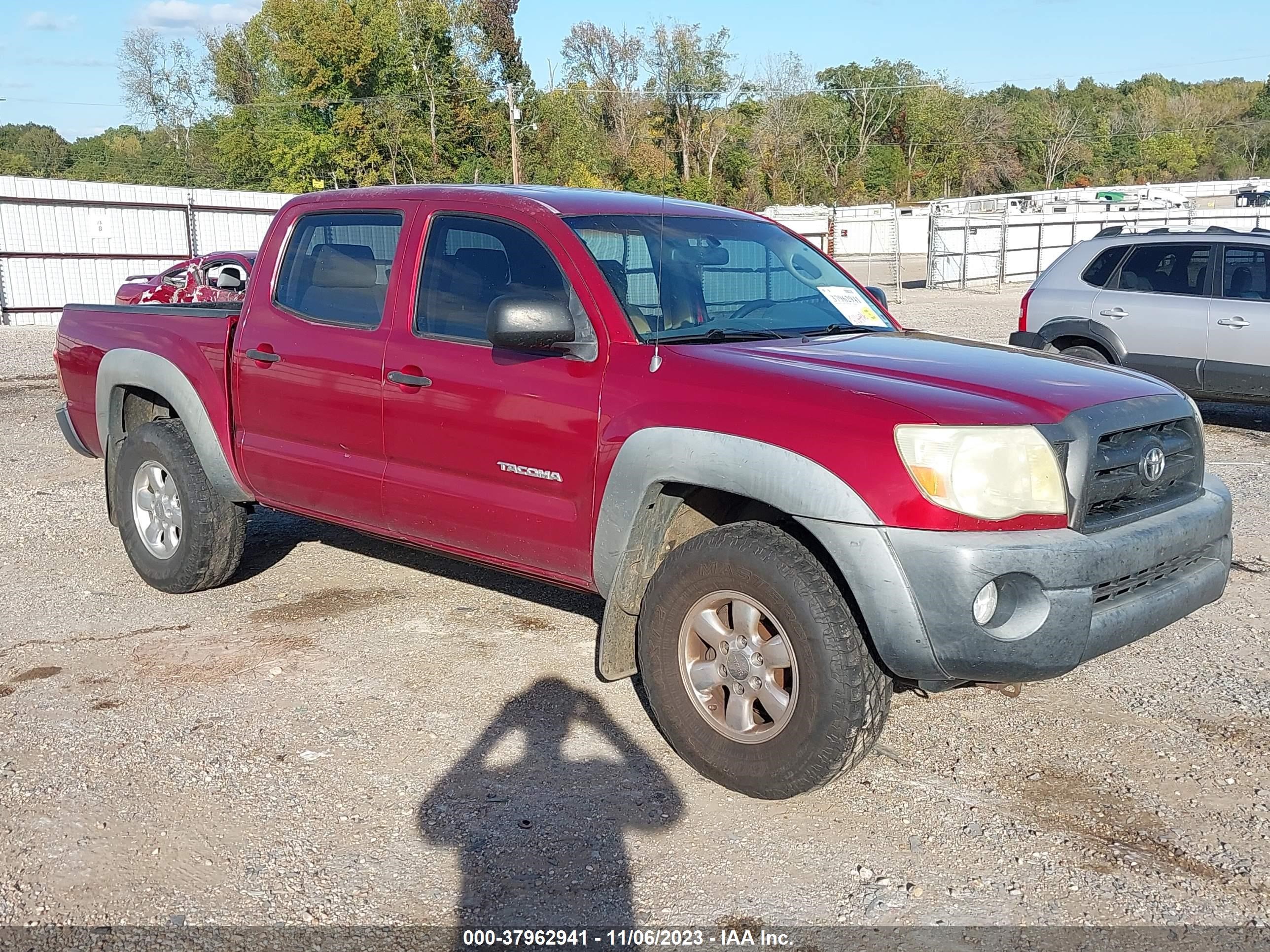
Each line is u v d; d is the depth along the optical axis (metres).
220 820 3.44
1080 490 3.29
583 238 4.07
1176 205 48.03
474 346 4.21
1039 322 10.41
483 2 72.12
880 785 3.69
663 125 82.88
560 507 3.97
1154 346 9.73
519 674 4.59
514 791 3.63
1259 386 9.22
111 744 3.94
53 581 5.83
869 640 3.37
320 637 4.99
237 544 5.43
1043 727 4.13
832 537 3.27
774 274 4.56
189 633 5.04
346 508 4.75
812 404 3.38
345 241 4.79
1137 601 3.45
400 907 3.01
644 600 3.78
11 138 116.81
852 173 98.25
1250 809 3.52
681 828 3.41
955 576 3.14
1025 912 2.99
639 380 3.75
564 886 3.11
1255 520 6.95
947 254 33.88
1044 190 104.75
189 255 28.36
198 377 5.19
